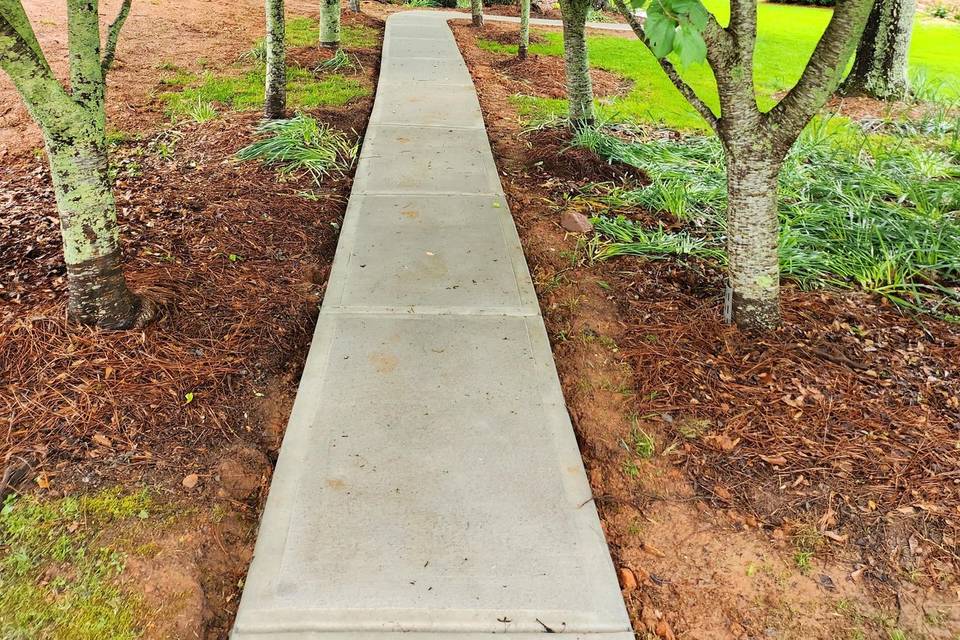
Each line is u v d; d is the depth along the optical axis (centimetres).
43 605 190
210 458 244
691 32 211
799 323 331
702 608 205
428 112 635
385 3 1491
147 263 345
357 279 355
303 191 460
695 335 320
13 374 263
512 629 189
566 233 425
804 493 240
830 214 427
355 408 266
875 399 282
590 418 276
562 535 218
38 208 414
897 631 198
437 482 235
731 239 313
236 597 204
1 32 220
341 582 199
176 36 843
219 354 290
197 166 487
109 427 246
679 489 245
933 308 350
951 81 872
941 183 481
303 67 778
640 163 536
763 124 282
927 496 238
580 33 558
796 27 1321
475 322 324
